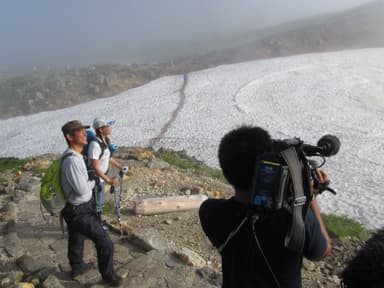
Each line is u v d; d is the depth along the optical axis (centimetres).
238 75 6153
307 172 218
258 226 222
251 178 229
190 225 767
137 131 4072
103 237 502
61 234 684
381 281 162
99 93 8012
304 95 4731
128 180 1023
